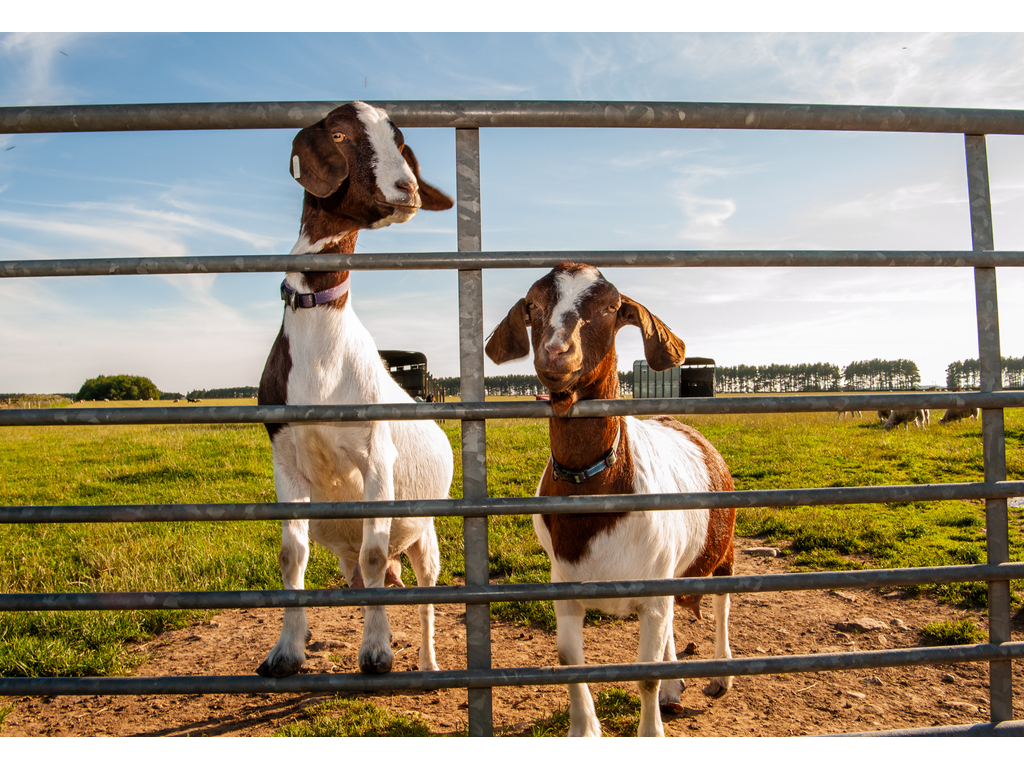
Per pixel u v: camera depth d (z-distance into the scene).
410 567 6.02
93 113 1.92
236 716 3.41
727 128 2.04
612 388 2.66
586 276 2.42
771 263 2.00
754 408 1.97
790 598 5.11
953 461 10.45
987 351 2.12
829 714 3.32
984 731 2.12
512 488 8.45
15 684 1.88
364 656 2.84
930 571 2.02
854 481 9.20
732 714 3.34
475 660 2.02
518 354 2.56
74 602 1.88
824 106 2.05
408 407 1.94
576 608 2.73
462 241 2.01
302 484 3.29
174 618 4.71
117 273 1.93
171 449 12.62
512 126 1.99
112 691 1.89
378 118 2.76
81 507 1.89
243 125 1.98
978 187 2.15
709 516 3.51
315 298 3.08
